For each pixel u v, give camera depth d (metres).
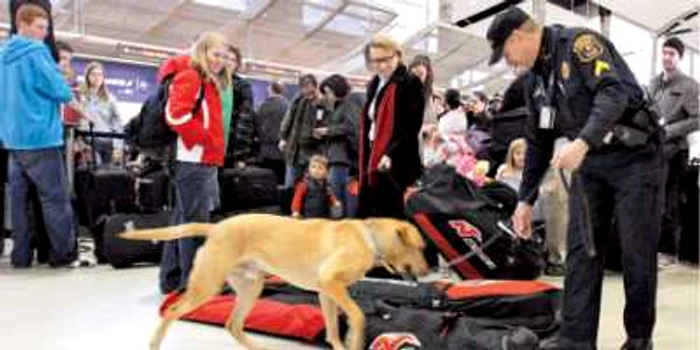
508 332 2.70
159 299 4.02
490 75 15.61
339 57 14.16
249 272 3.00
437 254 4.33
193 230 2.95
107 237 5.15
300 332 3.12
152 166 5.65
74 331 3.28
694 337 3.25
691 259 5.77
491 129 6.09
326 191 5.76
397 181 3.90
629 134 2.53
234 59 5.30
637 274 2.62
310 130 6.11
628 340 2.71
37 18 5.03
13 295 4.12
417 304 3.13
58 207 5.12
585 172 2.68
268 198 6.05
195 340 3.13
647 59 12.35
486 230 3.89
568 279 2.75
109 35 10.77
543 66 2.63
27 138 4.95
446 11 13.34
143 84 10.28
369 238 2.78
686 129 5.40
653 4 8.38
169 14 10.88
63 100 5.06
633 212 2.58
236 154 6.07
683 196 5.73
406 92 3.89
